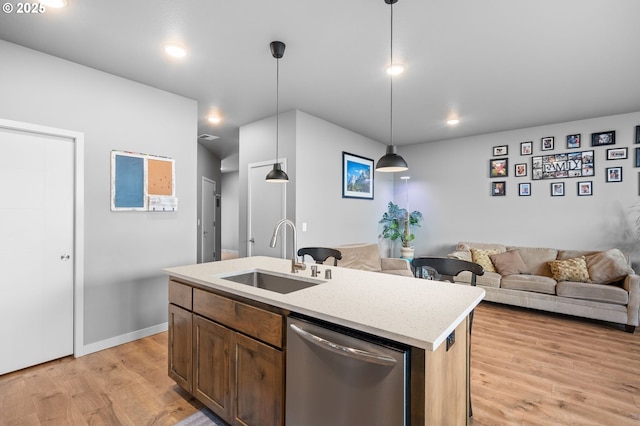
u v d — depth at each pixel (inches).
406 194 235.5
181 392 85.0
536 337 126.0
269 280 89.0
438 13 80.3
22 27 86.0
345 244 190.1
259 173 173.8
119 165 116.6
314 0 75.3
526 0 75.2
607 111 156.9
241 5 77.2
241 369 64.7
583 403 81.5
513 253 174.7
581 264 151.4
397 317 49.5
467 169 208.4
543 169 181.6
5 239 95.1
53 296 103.6
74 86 106.2
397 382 42.7
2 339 94.5
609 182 163.2
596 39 92.3
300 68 111.9
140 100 123.0
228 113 161.9
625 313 131.9
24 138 98.0
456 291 65.9
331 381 49.9
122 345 116.1
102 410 77.3
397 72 114.6
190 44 95.6
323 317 51.1
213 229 301.3
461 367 58.2
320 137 170.4
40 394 84.2
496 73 115.4
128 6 77.1
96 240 111.2
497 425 73.0
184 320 80.5
